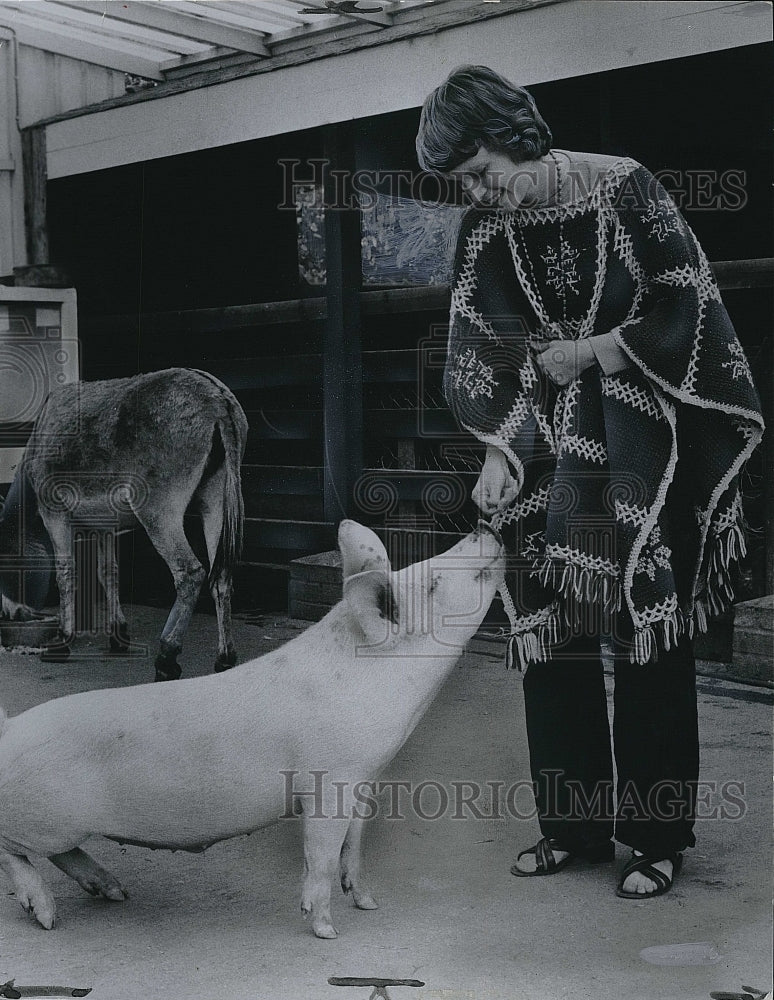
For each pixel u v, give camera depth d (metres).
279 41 4.34
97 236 4.98
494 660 4.43
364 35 4.11
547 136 2.55
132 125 4.67
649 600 2.54
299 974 2.23
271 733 2.33
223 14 4.21
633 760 2.60
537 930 2.41
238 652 4.42
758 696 3.96
